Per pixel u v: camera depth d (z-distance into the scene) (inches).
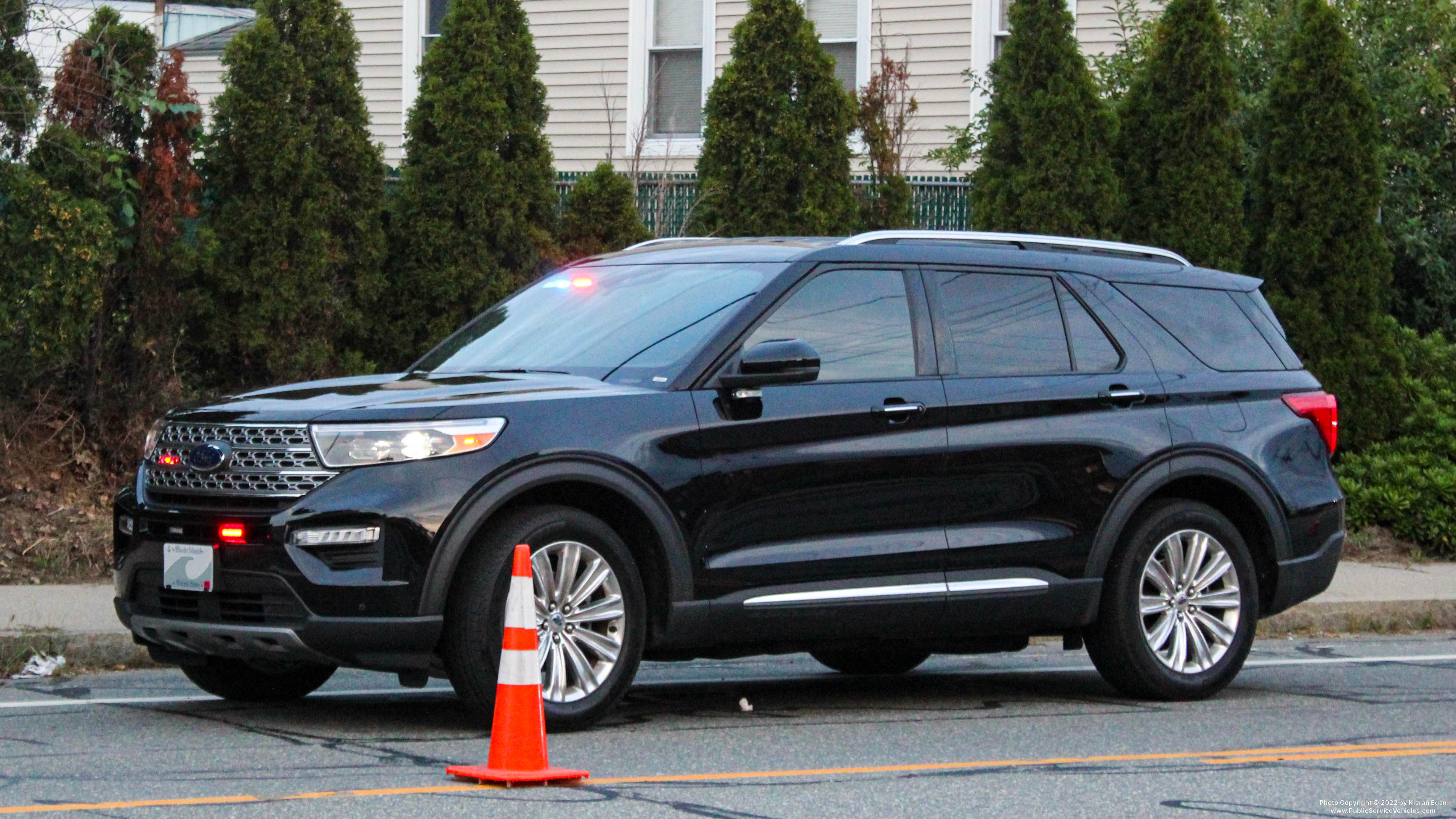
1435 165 921.5
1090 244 485.1
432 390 397.7
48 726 406.0
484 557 380.5
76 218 657.6
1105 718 438.9
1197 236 811.4
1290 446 489.7
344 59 743.7
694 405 405.4
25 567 633.0
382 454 375.9
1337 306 818.2
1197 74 816.3
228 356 733.9
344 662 376.5
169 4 1654.8
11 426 689.6
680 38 1154.0
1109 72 939.3
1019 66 810.8
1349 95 823.7
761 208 812.6
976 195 828.6
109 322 708.7
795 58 813.9
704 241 474.0
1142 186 826.8
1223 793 346.9
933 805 330.3
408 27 1207.6
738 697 472.7
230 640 381.4
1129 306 477.1
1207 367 484.1
